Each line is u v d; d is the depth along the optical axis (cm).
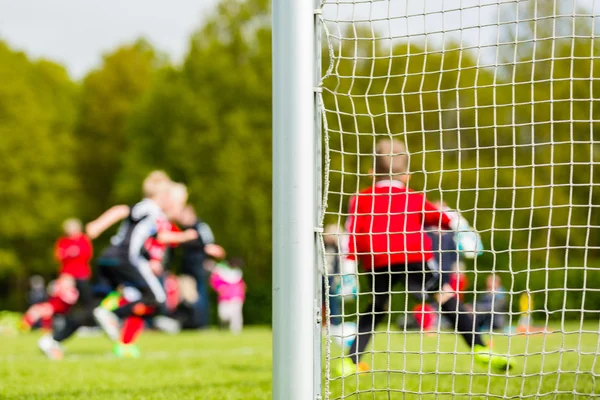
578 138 3369
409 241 804
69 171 5669
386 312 485
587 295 2412
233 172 4725
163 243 1239
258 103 4859
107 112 6025
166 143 4962
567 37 507
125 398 655
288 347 447
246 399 634
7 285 5909
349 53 1834
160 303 1228
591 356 1084
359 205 816
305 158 459
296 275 451
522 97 3303
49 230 5494
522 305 2169
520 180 3372
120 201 5294
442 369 921
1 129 5338
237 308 2628
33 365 995
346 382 760
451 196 3180
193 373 865
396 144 820
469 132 3388
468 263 2202
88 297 1800
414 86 2969
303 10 467
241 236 4747
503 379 757
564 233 3484
